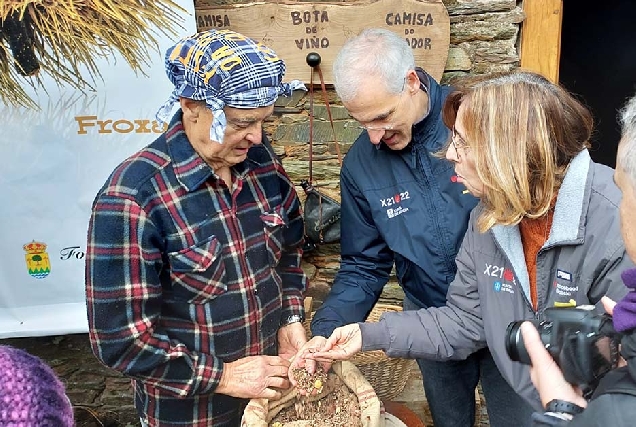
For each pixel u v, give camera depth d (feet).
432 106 5.72
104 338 4.75
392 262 6.58
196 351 5.14
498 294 4.99
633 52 13.35
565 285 4.55
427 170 5.80
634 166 3.01
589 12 13.41
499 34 7.84
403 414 7.14
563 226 4.36
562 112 4.13
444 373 6.79
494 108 4.13
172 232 4.80
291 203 5.86
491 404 6.48
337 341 5.34
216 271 4.96
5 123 6.77
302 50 7.77
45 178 6.98
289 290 6.05
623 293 4.21
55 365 9.28
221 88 4.28
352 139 8.39
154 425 5.52
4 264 7.22
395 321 5.51
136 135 6.97
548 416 3.36
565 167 4.33
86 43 6.60
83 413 9.27
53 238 7.20
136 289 4.66
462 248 5.33
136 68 6.76
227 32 4.60
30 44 6.53
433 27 7.64
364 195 6.09
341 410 5.01
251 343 5.41
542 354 3.59
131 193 4.59
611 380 3.00
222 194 5.03
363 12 7.59
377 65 5.23
